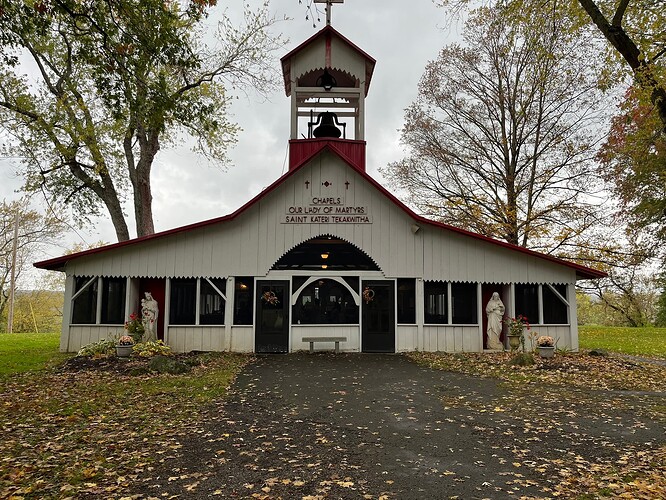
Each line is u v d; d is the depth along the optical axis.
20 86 18.34
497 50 24.86
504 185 25.75
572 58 22.28
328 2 18.12
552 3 13.32
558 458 5.93
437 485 5.07
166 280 16.42
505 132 25.81
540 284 17.39
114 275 16.16
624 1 11.59
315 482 5.12
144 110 11.42
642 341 21.50
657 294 35.25
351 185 17.11
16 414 7.88
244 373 12.36
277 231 16.84
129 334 15.55
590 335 24.86
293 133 17.98
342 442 6.57
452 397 9.55
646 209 23.72
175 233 16.44
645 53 11.62
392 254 17.00
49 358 14.55
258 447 6.32
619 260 24.53
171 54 11.02
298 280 16.94
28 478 5.17
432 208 26.75
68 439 6.57
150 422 7.48
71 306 16.23
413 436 6.88
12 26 9.88
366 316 16.94
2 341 21.12
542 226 24.80
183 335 16.48
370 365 13.84
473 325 17.19
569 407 8.70
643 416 8.05
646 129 15.99
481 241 17.17
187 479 5.19
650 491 4.87
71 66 18.67
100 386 10.26
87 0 10.32
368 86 19.75
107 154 21.02
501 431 7.15
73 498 4.69
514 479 5.24
